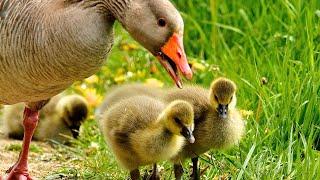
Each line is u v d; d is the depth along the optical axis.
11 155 14.62
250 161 12.14
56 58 10.97
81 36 10.84
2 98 11.87
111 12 10.94
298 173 11.69
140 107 12.10
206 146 12.25
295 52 15.27
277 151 12.67
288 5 15.93
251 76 14.76
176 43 10.71
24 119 13.08
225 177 12.42
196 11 18.61
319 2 16.00
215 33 17.52
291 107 13.45
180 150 12.05
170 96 12.73
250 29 16.75
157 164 13.01
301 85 13.55
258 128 13.08
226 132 12.22
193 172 12.32
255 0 17.62
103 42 10.98
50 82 11.27
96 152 14.20
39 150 14.84
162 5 10.70
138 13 10.72
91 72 11.19
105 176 12.98
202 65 16.33
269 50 15.89
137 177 12.27
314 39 15.18
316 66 14.26
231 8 18.11
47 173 13.52
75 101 15.40
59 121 15.45
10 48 11.26
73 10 10.92
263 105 13.38
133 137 11.85
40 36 11.01
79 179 13.02
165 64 10.84
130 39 18.19
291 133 12.42
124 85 14.33
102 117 12.88
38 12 11.10
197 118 12.16
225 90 12.01
